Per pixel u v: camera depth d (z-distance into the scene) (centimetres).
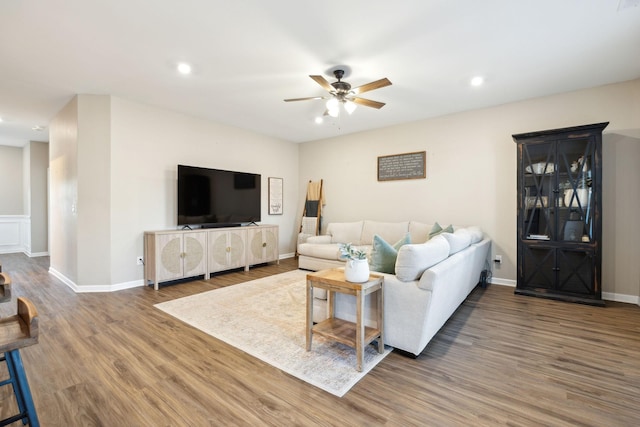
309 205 636
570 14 222
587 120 361
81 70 313
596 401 170
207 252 444
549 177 362
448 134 459
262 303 337
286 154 634
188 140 465
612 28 239
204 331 263
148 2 208
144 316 298
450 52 277
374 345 238
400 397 174
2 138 624
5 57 285
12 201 703
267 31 244
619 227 346
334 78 329
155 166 429
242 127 536
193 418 156
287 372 200
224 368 204
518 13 221
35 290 391
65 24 233
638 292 337
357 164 566
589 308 323
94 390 179
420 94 379
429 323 217
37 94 380
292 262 588
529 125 396
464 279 296
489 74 322
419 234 456
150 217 424
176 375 196
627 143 340
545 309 320
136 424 152
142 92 374
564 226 354
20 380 125
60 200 446
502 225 418
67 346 235
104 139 383
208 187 473
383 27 239
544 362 212
